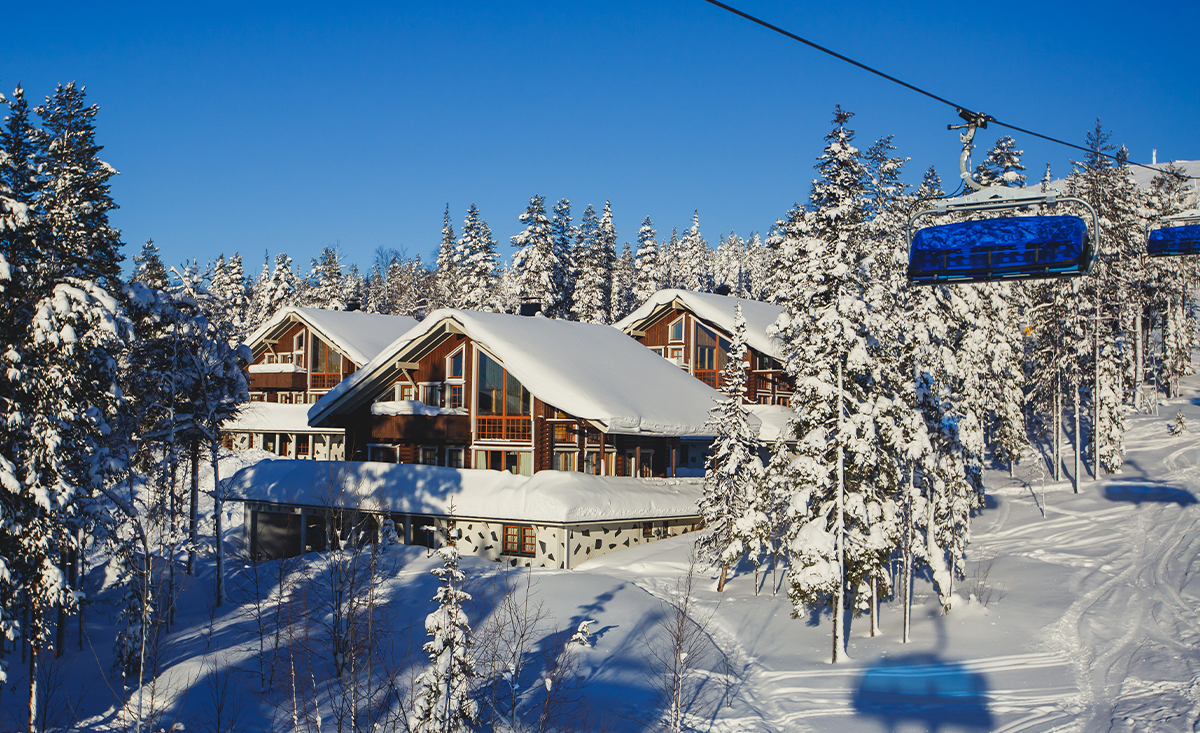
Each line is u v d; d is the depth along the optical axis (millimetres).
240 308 89375
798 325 27750
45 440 21859
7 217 22516
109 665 26594
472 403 42625
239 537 44875
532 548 36031
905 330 34656
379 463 40562
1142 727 20047
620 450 42594
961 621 28828
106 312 22969
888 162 59094
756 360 52812
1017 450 50531
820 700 22938
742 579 33656
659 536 39719
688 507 40156
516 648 23859
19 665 26297
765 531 31688
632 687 23062
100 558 37656
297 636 26812
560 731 19891
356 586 27438
